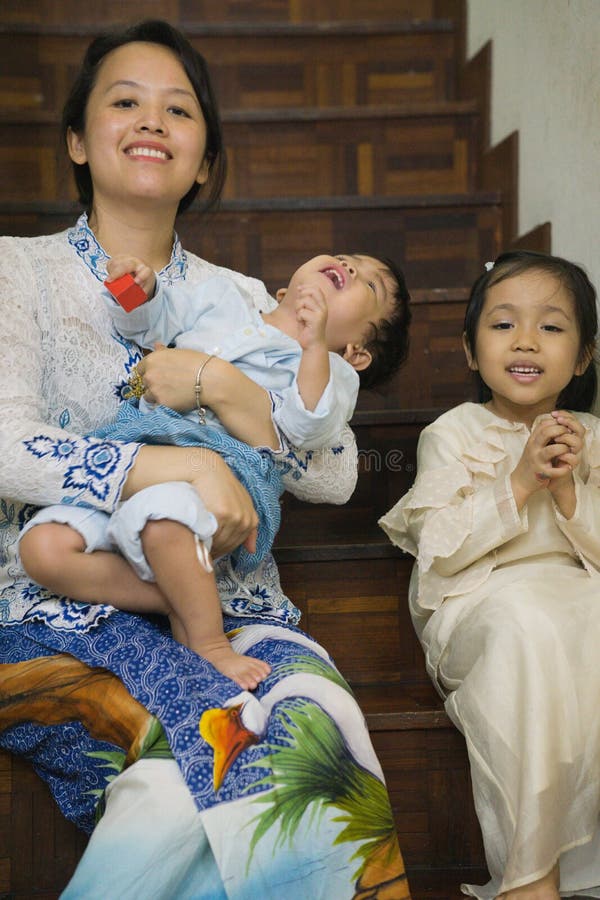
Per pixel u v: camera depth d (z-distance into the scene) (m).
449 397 2.16
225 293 1.54
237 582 1.43
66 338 1.44
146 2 3.04
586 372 1.82
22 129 2.55
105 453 1.29
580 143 2.04
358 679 1.75
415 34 2.97
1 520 1.39
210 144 1.70
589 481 1.63
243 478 1.37
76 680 1.24
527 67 2.37
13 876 1.34
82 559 1.27
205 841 1.10
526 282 1.67
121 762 1.22
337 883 1.11
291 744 1.14
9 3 2.90
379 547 1.75
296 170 2.71
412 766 1.48
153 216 1.55
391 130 2.72
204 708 1.15
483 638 1.43
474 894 1.36
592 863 1.38
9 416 1.31
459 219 2.49
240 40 2.92
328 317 1.65
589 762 1.35
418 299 2.15
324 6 3.12
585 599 1.44
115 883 1.07
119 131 1.51
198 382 1.38
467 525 1.54
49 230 2.37
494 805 1.35
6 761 1.34
